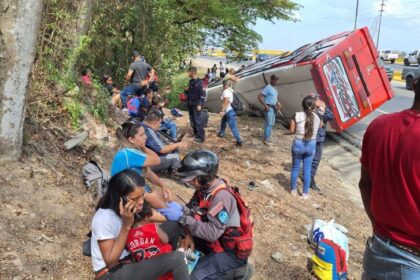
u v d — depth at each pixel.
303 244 5.91
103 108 7.52
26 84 4.95
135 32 13.02
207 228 3.19
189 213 3.37
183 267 3.17
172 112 12.91
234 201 3.27
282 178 8.50
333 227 5.26
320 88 11.15
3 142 4.92
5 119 4.86
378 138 2.31
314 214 7.12
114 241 2.92
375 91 11.94
